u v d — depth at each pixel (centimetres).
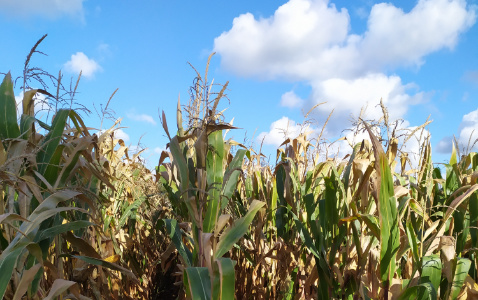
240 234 280
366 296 285
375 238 296
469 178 344
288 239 403
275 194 426
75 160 269
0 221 197
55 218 276
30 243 213
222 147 297
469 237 352
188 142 347
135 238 499
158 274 516
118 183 435
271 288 411
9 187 237
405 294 252
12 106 248
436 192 403
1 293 197
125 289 438
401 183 346
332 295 312
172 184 381
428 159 371
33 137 262
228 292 223
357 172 309
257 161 530
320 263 313
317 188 414
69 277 324
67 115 264
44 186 258
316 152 454
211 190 290
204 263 277
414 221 345
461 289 292
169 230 325
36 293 239
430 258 269
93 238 355
